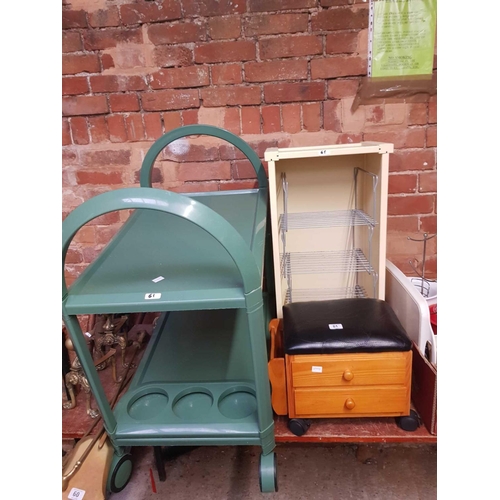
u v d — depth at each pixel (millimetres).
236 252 867
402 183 1646
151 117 1629
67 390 1365
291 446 1479
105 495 1188
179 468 1411
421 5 1430
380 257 1298
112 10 1506
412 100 1537
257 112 1594
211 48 1529
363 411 1142
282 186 1563
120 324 1517
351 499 1271
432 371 1078
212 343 1476
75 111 1633
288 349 1089
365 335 1091
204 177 1698
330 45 1494
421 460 1393
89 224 1795
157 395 1258
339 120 1583
